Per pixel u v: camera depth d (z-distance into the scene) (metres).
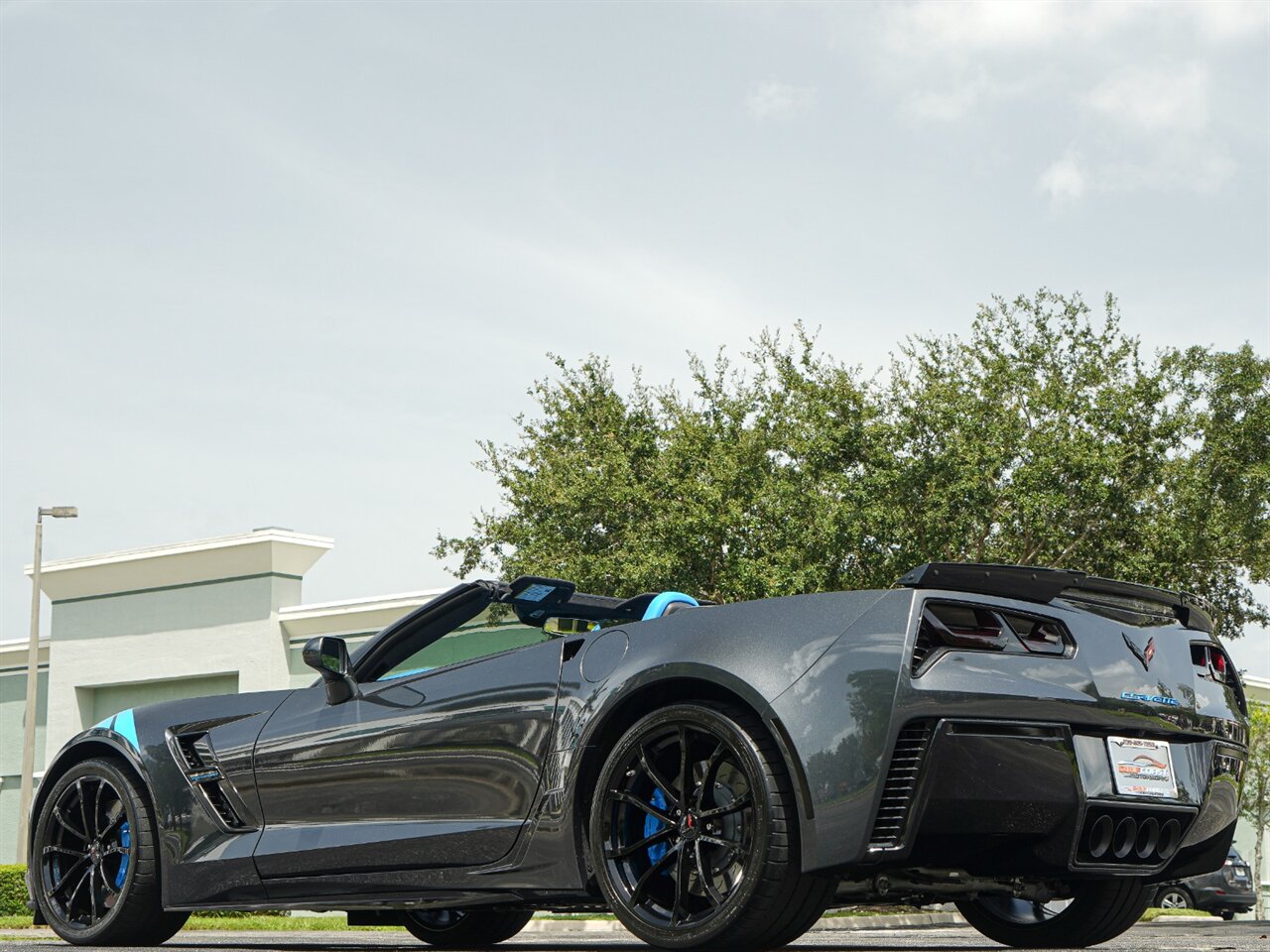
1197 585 19.16
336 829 4.23
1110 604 3.69
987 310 19.56
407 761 4.09
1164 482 18.66
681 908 3.41
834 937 7.00
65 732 27.33
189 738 4.71
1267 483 18.31
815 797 3.23
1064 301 19.34
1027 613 3.48
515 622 15.79
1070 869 3.42
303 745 4.38
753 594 17.41
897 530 17.45
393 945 5.13
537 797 3.74
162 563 26.16
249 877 4.40
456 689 4.06
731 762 3.40
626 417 20.27
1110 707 3.47
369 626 24.08
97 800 4.82
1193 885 22.83
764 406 19.72
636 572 17.55
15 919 13.46
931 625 3.33
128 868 4.67
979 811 3.27
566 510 18.92
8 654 28.95
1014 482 17.62
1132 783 3.51
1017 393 19.05
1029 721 3.34
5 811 28.58
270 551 25.00
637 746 3.53
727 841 3.35
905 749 3.23
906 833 3.19
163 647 26.23
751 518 18.12
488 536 19.59
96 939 4.73
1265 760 28.30
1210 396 18.80
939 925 13.83
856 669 3.28
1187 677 3.72
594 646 3.78
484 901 3.88
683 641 3.54
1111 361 19.08
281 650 24.97
